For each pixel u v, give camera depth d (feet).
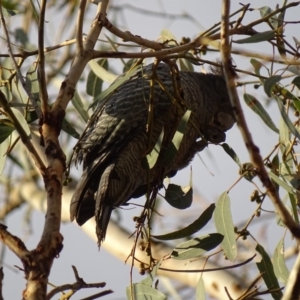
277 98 23.18
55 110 19.80
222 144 25.13
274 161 26.27
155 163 24.47
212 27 24.67
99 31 21.77
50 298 16.94
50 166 18.76
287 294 17.72
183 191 25.72
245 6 24.43
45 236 17.31
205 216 24.09
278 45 24.58
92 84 31.19
